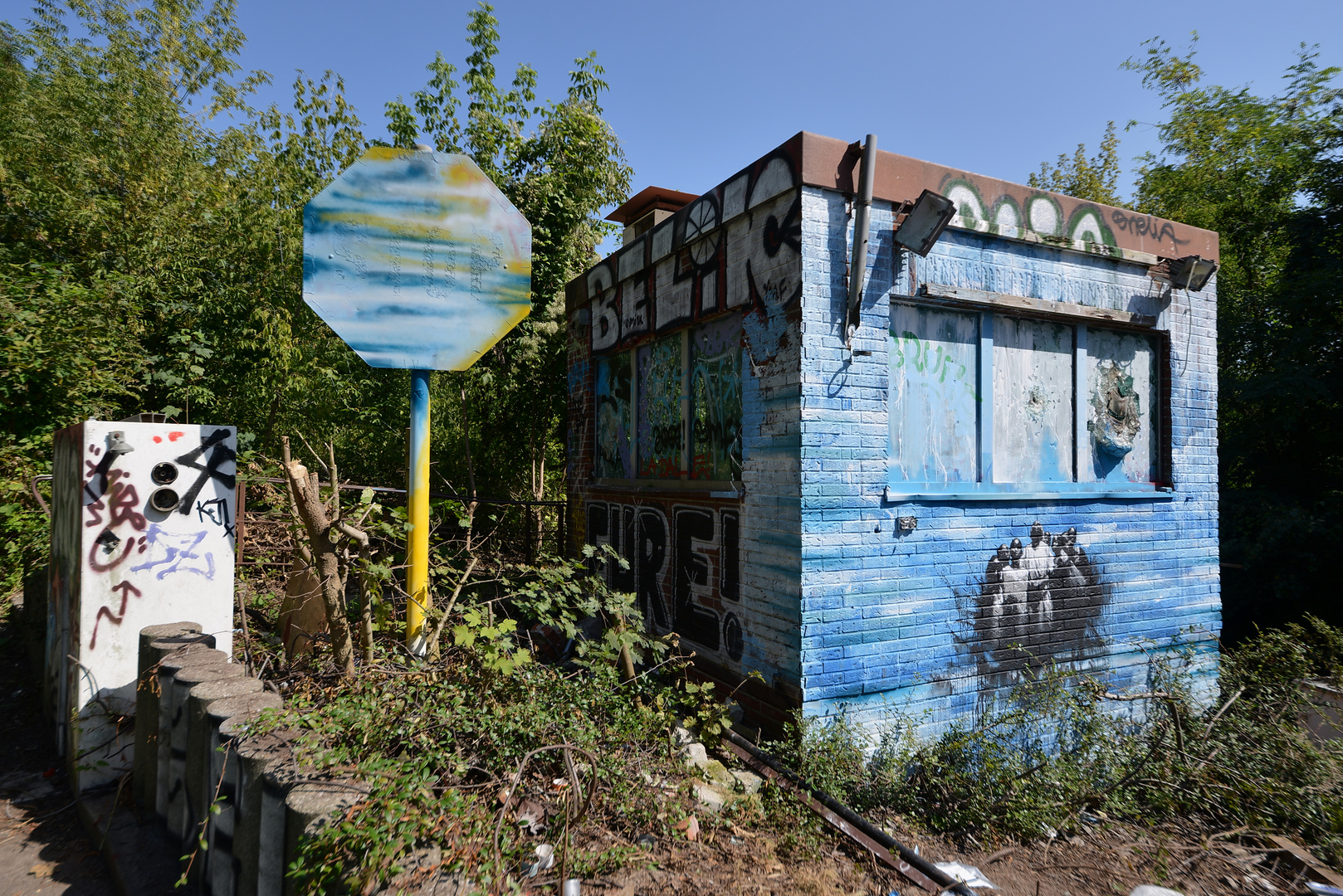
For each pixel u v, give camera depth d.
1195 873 3.68
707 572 5.27
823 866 3.12
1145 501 5.78
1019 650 5.07
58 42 16.09
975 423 5.09
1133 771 4.57
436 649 4.05
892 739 4.39
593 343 7.47
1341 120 10.65
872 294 4.53
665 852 2.89
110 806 3.41
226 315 10.25
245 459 7.32
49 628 4.57
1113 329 5.79
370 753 2.52
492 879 1.94
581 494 7.68
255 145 13.90
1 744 4.32
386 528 4.33
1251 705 5.20
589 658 4.34
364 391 10.78
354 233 4.28
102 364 8.32
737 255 4.97
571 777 2.60
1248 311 10.12
